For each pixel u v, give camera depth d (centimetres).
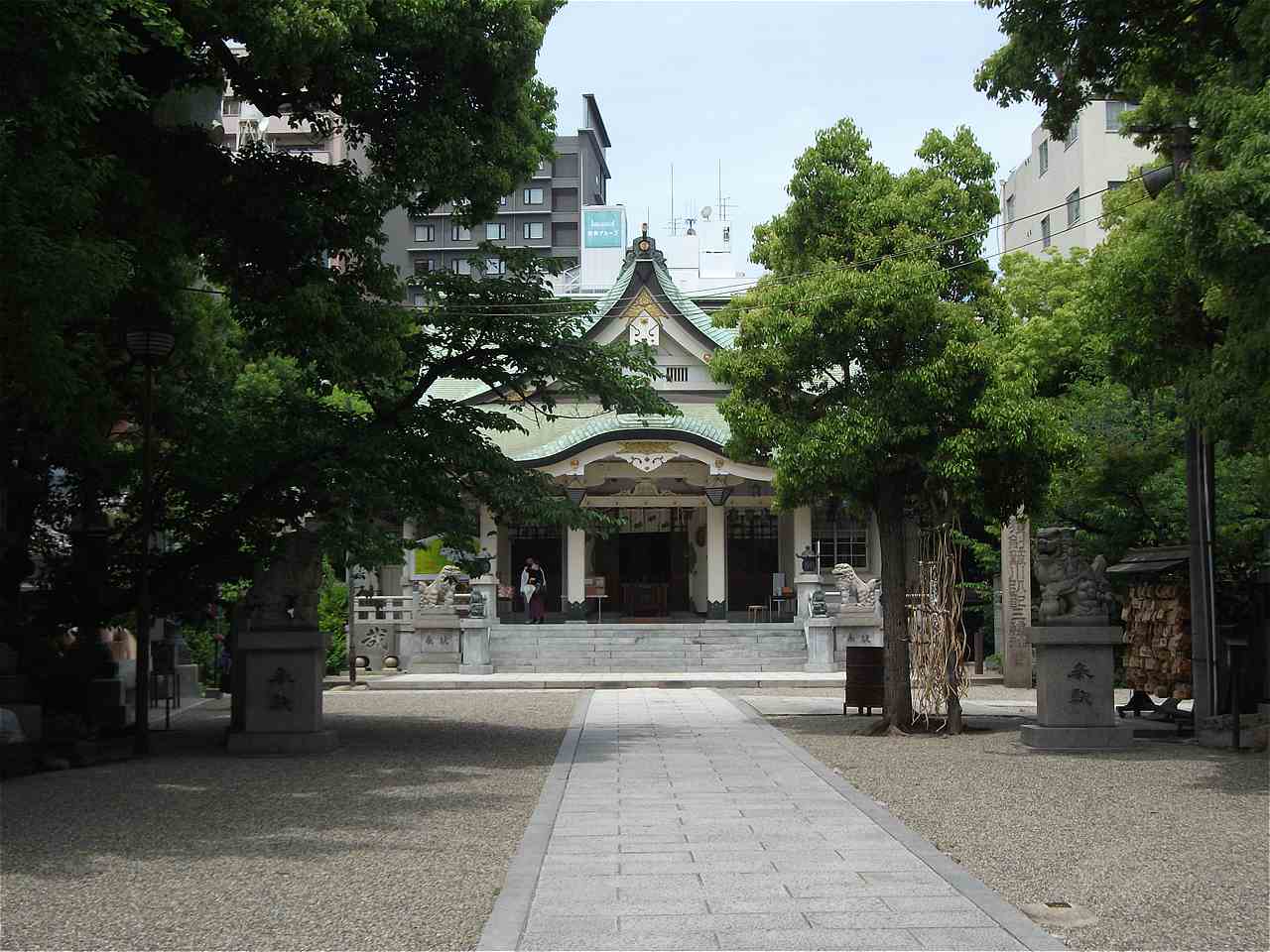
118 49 1160
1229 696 1703
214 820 1082
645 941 667
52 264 1084
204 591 1870
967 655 3616
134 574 1809
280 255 1549
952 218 1883
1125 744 1609
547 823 1034
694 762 1468
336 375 1544
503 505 1798
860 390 1889
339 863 891
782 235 1981
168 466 1811
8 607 1755
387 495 1827
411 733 1877
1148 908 741
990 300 1916
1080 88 1592
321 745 1620
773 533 4178
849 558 4100
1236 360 1291
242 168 1543
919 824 1042
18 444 1677
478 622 3312
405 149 1544
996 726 1973
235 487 1802
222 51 1482
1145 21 1480
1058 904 752
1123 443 2305
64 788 1291
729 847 926
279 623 1647
